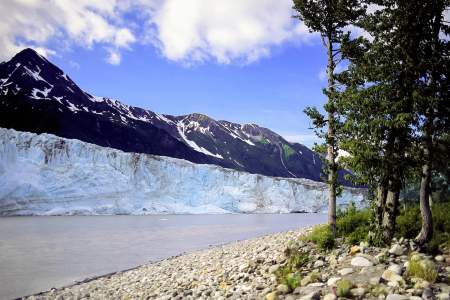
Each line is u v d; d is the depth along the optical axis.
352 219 20.31
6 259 33.22
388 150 15.09
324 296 9.68
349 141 15.91
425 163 14.49
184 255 33.41
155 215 124.94
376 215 15.84
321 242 16.31
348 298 9.32
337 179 19.42
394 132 15.04
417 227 16.17
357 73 16.56
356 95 15.28
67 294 19.62
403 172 14.95
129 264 30.94
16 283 23.58
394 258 12.34
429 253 13.00
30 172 112.00
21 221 84.94
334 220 19.17
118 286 20.67
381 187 15.80
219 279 15.87
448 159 15.16
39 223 79.00
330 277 11.58
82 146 125.06
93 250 39.81
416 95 14.22
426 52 15.02
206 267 21.84
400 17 14.74
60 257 34.75
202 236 55.53
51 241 47.34
